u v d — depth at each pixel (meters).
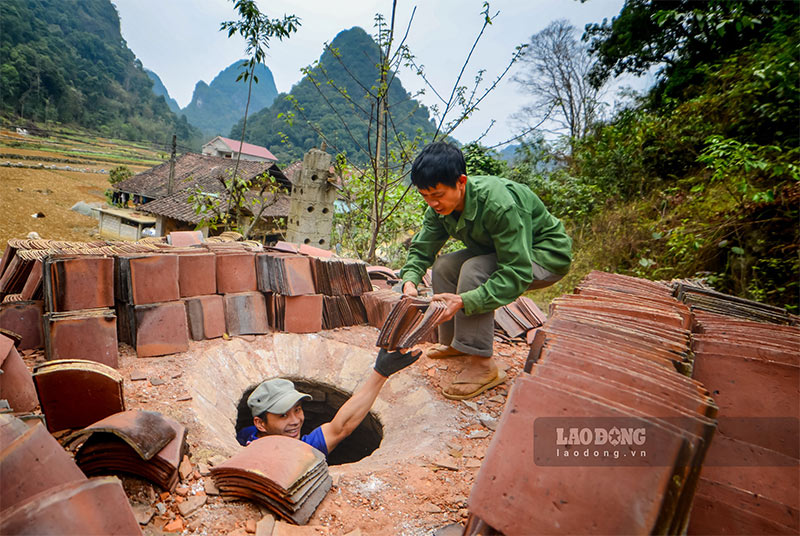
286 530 1.53
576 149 12.62
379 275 4.73
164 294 2.94
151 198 24.45
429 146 2.27
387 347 2.18
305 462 1.71
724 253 5.80
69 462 1.28
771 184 5.43
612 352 1.29
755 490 1.13
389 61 5.04
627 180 9.05
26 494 1.15
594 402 0.97
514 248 2.33
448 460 2.12
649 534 0.86
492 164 11.77
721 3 5.50
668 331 1.55
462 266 2.72
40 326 2.73
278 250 4.19
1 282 3.15
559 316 1.68
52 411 1.89
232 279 3.43
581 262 8.13
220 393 2.84
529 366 1.39
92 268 2.72
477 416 2.62
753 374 1.28
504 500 0.98
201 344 3.12
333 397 3.44
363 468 2.06
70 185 35.84
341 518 1.65
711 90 7.72
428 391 2.94
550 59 18.88
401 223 8.12
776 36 6.22
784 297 4.92
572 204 9.44
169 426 1.78
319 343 3.54
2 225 19.67
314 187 8.52
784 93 5.47
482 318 2.68
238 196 8.09
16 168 38.22
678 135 7.96
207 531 1.51
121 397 1.96
